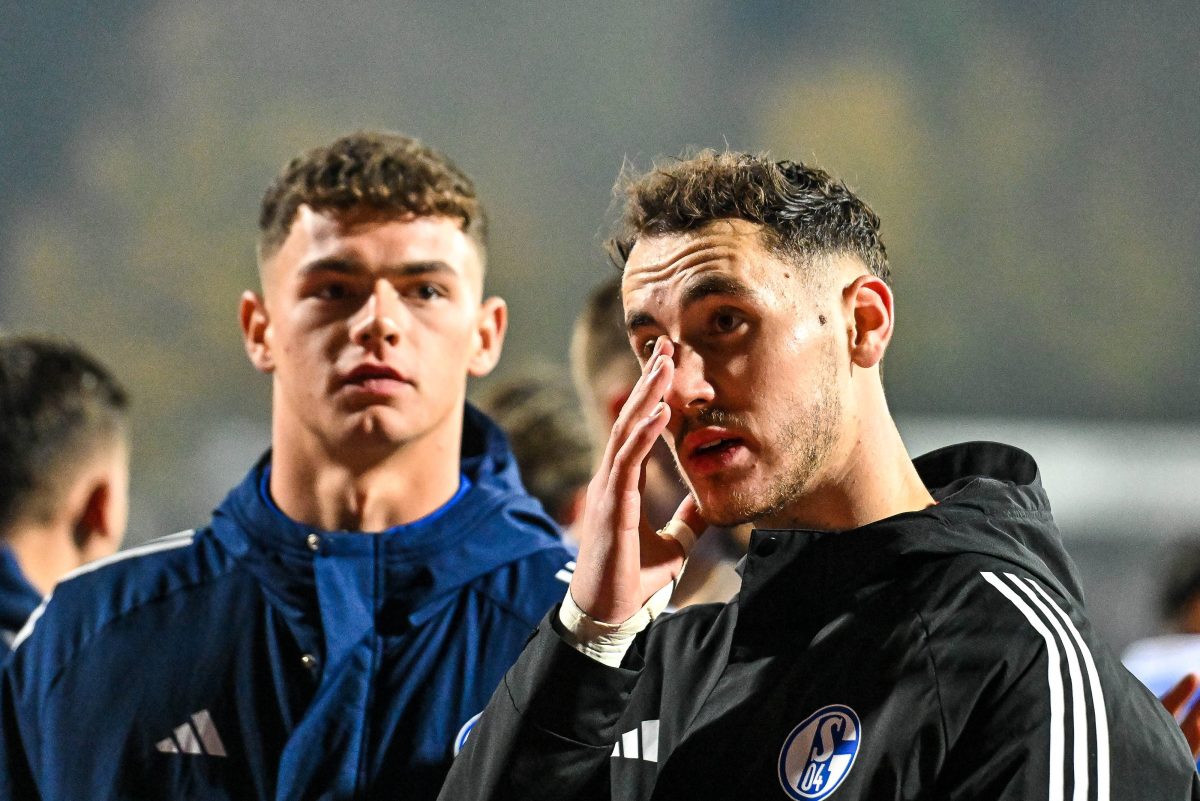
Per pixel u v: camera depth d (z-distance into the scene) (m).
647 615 5.44
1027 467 5.68
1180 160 90.44
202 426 73.62
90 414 9.00
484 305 7.39
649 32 97.44
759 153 5.70
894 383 62.97
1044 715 4.64
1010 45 93.31
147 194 83.75
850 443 5.32
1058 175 89.88
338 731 6.46
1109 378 83.62
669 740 5.47
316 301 6.75
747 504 5.14
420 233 6.77
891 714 4.83
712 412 5.14
